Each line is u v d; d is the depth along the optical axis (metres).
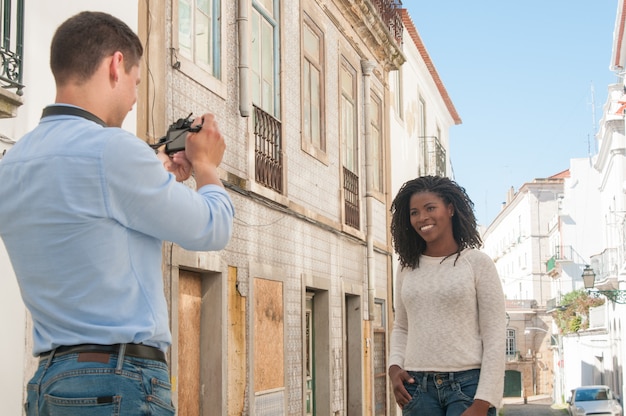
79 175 2.55
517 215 75.94
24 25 6.55
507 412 52.31
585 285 34.56
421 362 4.61
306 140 13.33
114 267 2.56
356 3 16.12
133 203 2.57
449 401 4.55
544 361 70.19
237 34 10.73
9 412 6.35
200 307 9.79
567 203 63.38
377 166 18.88
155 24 8.62
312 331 14.16
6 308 6.36
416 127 24.95
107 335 2.53
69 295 2.55
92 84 2.72
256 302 10.92
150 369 2.58
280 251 11.96
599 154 41.03
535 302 70.25
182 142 2.94
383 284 18.53
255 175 11.17
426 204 4.68
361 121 17.05
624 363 36.16
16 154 2.67
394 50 19.27
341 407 14.61
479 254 4.66
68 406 2.49
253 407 10.62
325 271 14.12
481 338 4.61
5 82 6.12
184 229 2.64
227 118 10.34
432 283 4.62
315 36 14.30
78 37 2.72
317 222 13.61
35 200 2.57
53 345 2.58
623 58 32.69
